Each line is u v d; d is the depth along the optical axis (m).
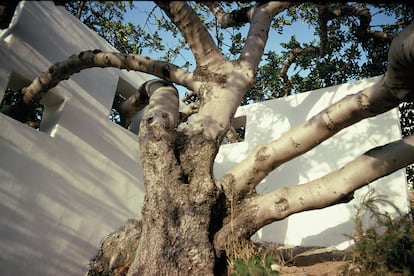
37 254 4.33
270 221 3.15
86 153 5.33
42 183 4.58
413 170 7.94
